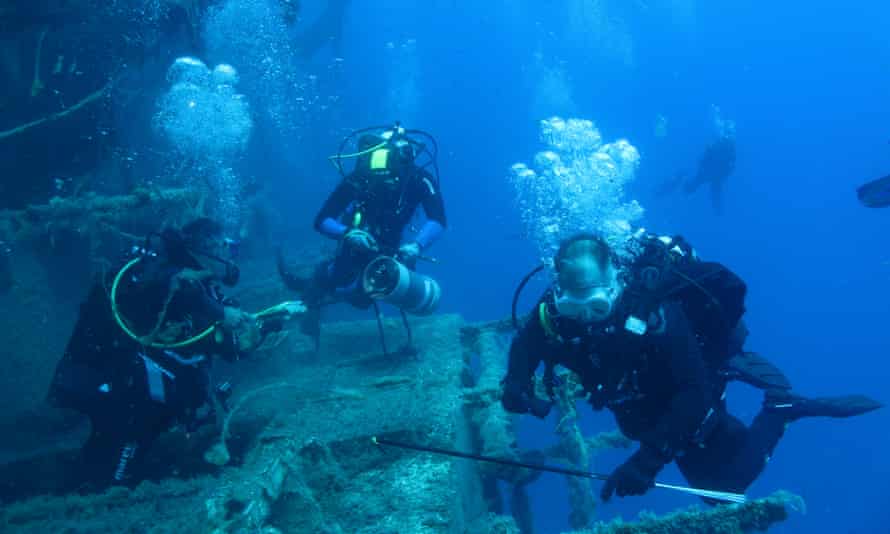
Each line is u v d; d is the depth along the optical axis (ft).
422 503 8.84
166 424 10.84
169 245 10.50
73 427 14.02
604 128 145.07
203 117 29.55
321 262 15.53
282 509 9.09
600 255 7.11
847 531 75.05
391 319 19.42
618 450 62.13
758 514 7.48
